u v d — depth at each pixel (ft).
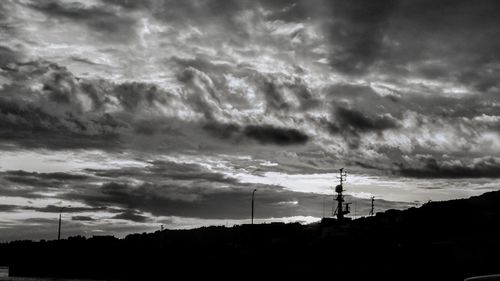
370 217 355.36
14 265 551.18
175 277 335.26
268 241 341.41
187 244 395.34
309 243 302.25
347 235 299.38
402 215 329.72
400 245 241.76
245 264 287.48
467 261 202.80
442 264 205.98
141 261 394.93
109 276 422.00
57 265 499.51
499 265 193.67
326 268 237.86
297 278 245.65
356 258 239.71
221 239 392.06
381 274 214.48
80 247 496.64
